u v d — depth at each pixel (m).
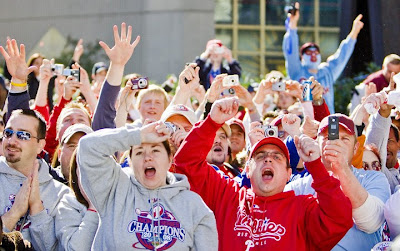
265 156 9.94
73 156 10.01
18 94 12.33
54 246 10.05
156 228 9.25
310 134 11.90
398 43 22.02
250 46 26.17
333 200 9.38
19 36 26.09
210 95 12.67
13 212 9.96
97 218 9.77
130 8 25.50
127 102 12.92
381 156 12.23
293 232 9.64
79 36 25.69
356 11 22.66
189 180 10.07
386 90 13.11
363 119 13.59
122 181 9.41
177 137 10.88
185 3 25.16
